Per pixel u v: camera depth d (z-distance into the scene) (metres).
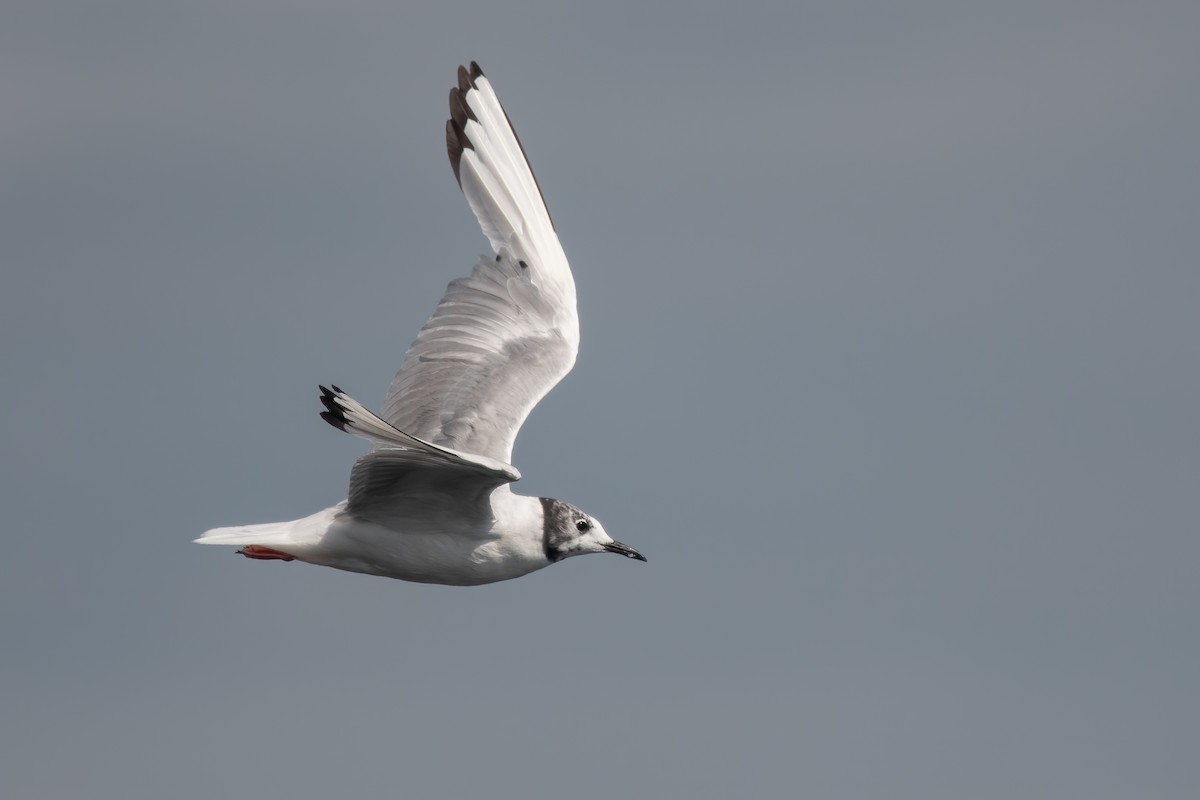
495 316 15.43
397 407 14.66
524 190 16.48
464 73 16.52
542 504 14.09
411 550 13.41
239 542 13.22
